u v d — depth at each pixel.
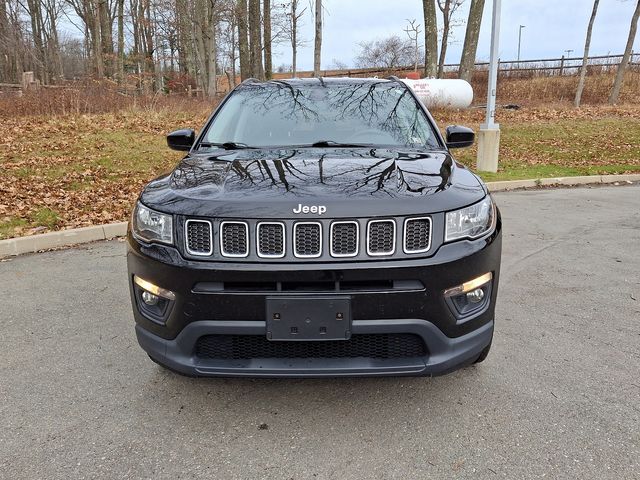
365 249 2.44
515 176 10.94
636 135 16.27
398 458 2.51
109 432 2.73
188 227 2.53
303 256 2.43
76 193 8.34
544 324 4.05
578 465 2.44
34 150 10.81
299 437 2.68
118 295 4.68
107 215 7.27
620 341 3.76
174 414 2.89
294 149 3.42
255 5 23.05
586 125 18.00
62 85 18.27
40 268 5.45
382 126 3.74
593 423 2.77
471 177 2.97
